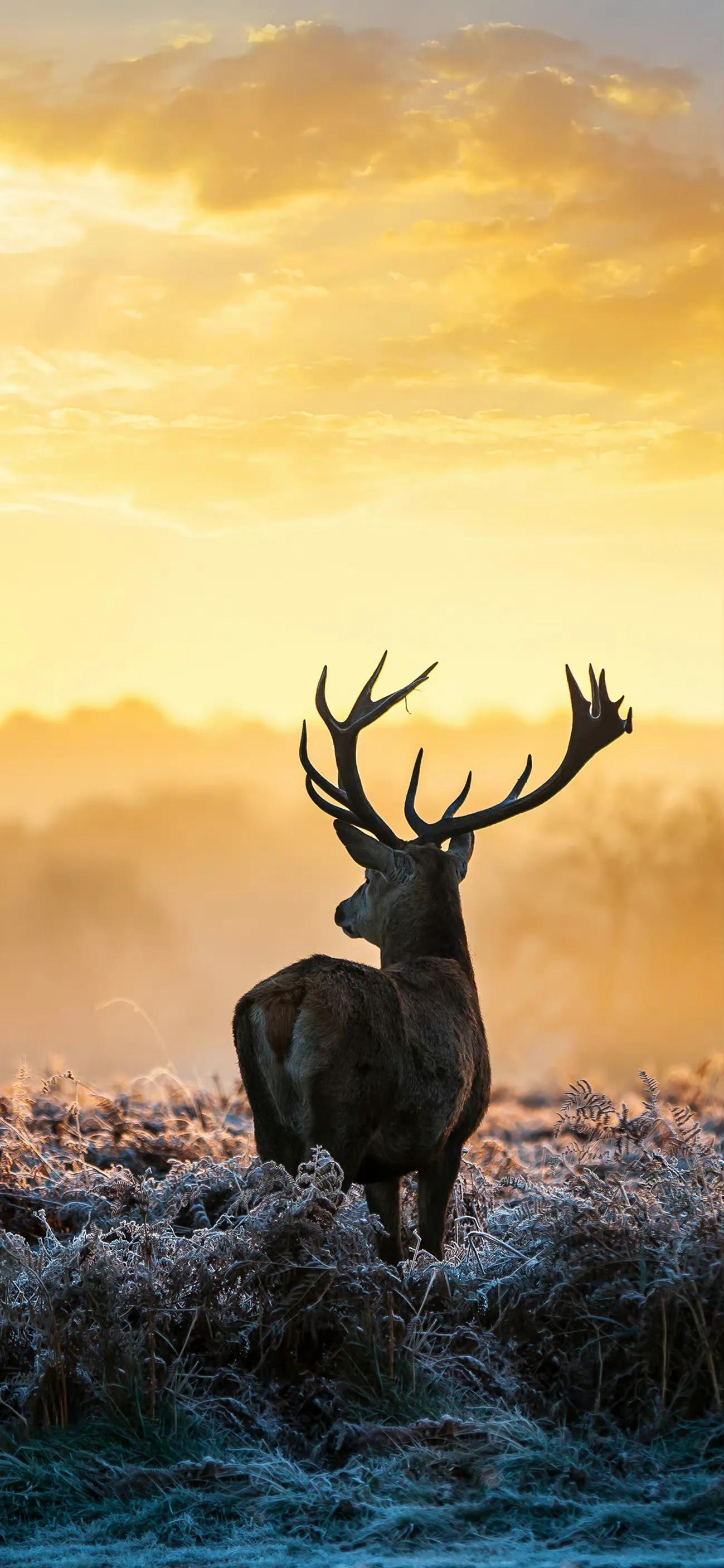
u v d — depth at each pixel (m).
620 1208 26.05
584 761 36.62
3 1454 21.78
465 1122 30.50
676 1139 30.53
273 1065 27.38
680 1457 21.98
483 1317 26.55
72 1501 21.02
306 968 27.95
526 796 36.66
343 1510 20.45
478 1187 33.19
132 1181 30.89
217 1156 38.44
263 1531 20.16
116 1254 25.48
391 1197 29.70
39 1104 44.00
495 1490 21.09
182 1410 22.92
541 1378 24.80
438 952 32.84
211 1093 51.38
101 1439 22.31
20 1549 19.70
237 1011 27.98
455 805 37.03
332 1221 25.06
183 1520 20.27
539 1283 25.61
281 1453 22.41
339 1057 27.17
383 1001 28.38
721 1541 19.52
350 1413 23.16
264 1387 23.98
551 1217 26.91
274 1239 24.80
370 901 34.44
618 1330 24.39
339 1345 24.42
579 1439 22.89
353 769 35.88
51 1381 23.02
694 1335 23.84
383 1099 27.95
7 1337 24.52
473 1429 22.47
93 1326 23.83
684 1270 24.34
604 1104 31.55
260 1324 24.38
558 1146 42.91
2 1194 31.62
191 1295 24.94
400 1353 24.31
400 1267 26.95
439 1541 19.75
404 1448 22.11
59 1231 30.59
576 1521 20.17
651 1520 20.03
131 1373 23.28
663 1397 23.19
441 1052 29.28
